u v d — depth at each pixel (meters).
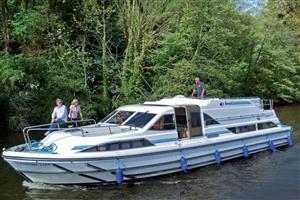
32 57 27.72
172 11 32.22
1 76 26.30
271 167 17.42
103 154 14.26
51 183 14.56
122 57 32.00
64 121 18.20
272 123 20.92
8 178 15.55
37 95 27.59
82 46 30.39
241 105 19.50
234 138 18.34
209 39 32.94
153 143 15.52
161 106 16.56
